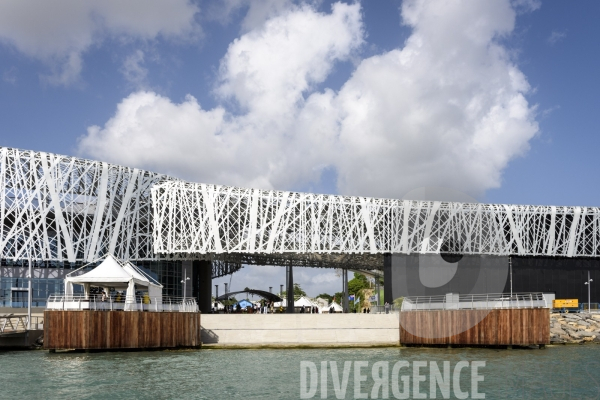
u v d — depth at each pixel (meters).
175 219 77.12
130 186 75.25
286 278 93.50
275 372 34.72
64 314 43.78
